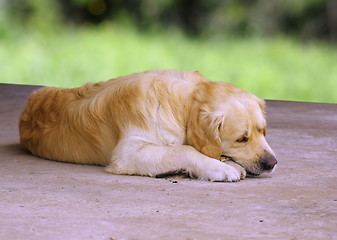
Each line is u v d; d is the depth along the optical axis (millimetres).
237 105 8562
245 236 5996
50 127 9570
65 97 9688
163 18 44938
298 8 44094
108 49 35219
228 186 7992
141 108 8695
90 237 5898
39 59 32812
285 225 6352
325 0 44000
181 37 40812
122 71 31859
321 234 6086
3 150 10188
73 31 41125
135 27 42531
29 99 10125
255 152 8523
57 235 5945
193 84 8898
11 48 35719
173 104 8680
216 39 42500
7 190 7605
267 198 7410
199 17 45406
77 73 31266
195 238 5918
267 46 39844
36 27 40938
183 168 8375
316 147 10688
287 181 8320
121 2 44438
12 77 30422
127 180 8250
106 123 9008
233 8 44719
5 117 13242
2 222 6309
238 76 31938
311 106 15320
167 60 34031
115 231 6082
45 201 7125
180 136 8641
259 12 44594
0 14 41281
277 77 32312
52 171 8742
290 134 11859
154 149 8484
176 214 6684
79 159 9305
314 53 38594
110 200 7219
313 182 8266
